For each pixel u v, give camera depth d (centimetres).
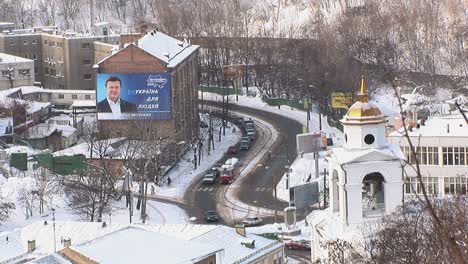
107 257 14112
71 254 14312
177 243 14912
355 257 12706
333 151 14000
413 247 11206
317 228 14625
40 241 18212
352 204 13600
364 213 13688
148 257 14238
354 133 13762
